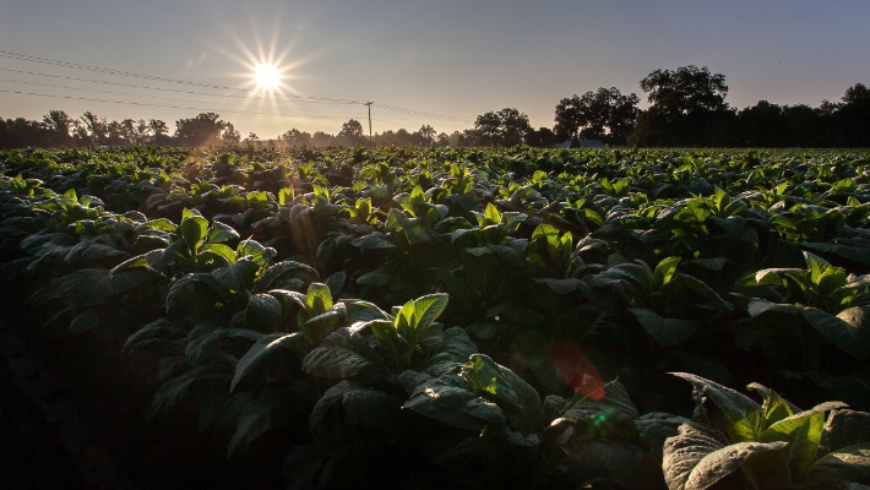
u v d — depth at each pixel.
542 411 1.81
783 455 1.26
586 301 4.10
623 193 6.61
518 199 5.81
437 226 4.04
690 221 3.80
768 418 1.43
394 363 2.12
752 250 3.57
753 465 1.31
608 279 2.87
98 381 3.76
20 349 4.53
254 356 1.96
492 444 1.74
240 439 2.02
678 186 7.32
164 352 2.88
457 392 1.63
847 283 2.42
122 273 3.34
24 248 4.62
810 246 3.43
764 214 4.15
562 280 2.92
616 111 125.06
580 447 1.67
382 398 1.81
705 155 16.86
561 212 5.09
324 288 2.27
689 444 1.34
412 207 4.29
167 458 2.79
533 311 3.24
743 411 1.46
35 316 5.32
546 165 12.01
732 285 3.65
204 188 7.46
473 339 3.61
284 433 2.61
